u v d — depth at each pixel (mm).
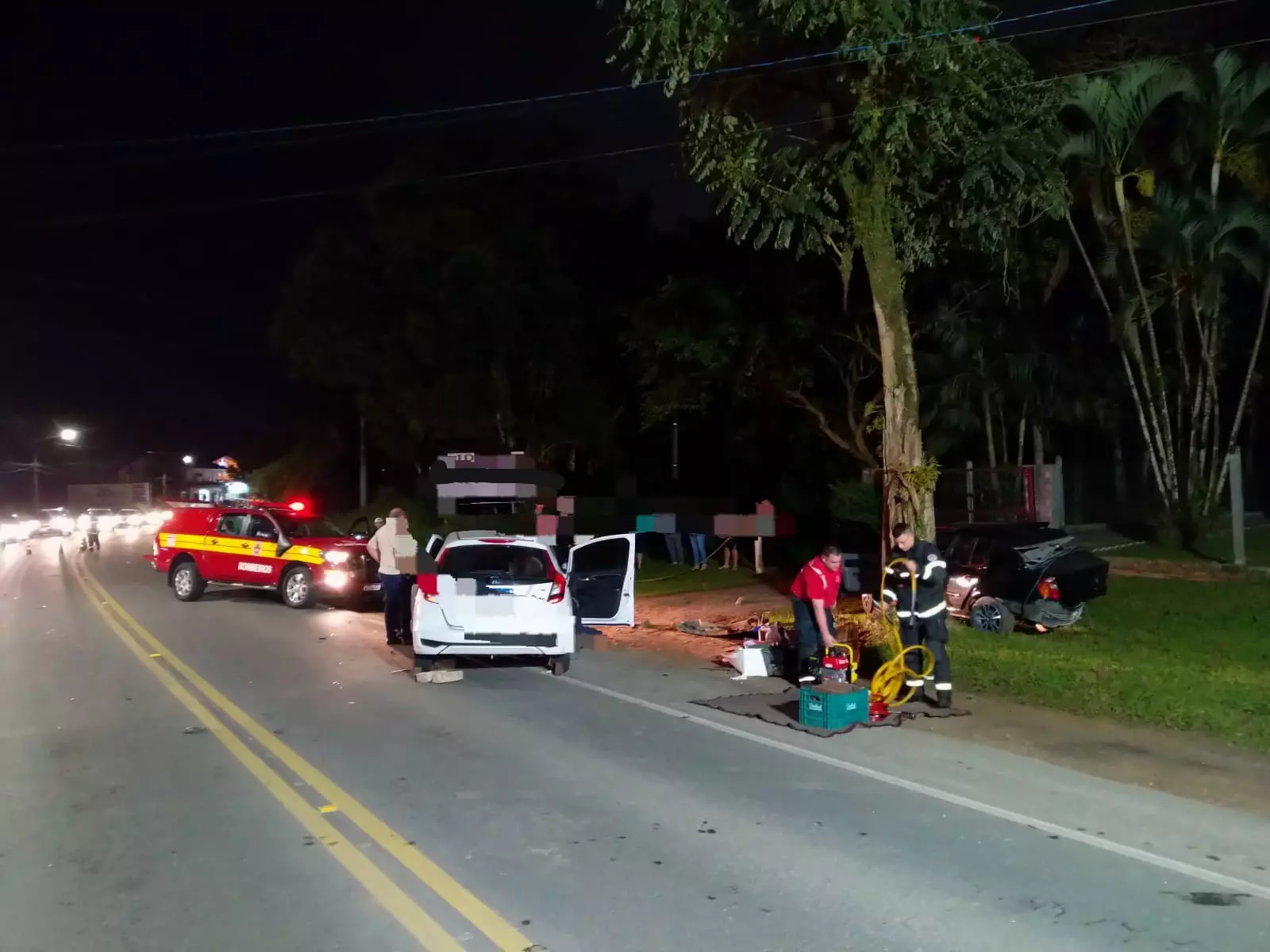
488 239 30781
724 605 17250
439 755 8180
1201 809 6805
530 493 29797
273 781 7469
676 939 4840
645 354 24312
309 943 4824
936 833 6312
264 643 14344
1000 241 14328
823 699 9062
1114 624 13875
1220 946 4770
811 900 5301
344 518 42844
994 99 12680
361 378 34750
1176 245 18828
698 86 13258
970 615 13750
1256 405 29219
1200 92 18484
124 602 19547
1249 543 20391
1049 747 8406
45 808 6879
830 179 13609
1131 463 28531
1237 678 10664
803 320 23234
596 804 6875
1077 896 5355
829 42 12508
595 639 14344
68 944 4848
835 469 28438
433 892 5410
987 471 19812
